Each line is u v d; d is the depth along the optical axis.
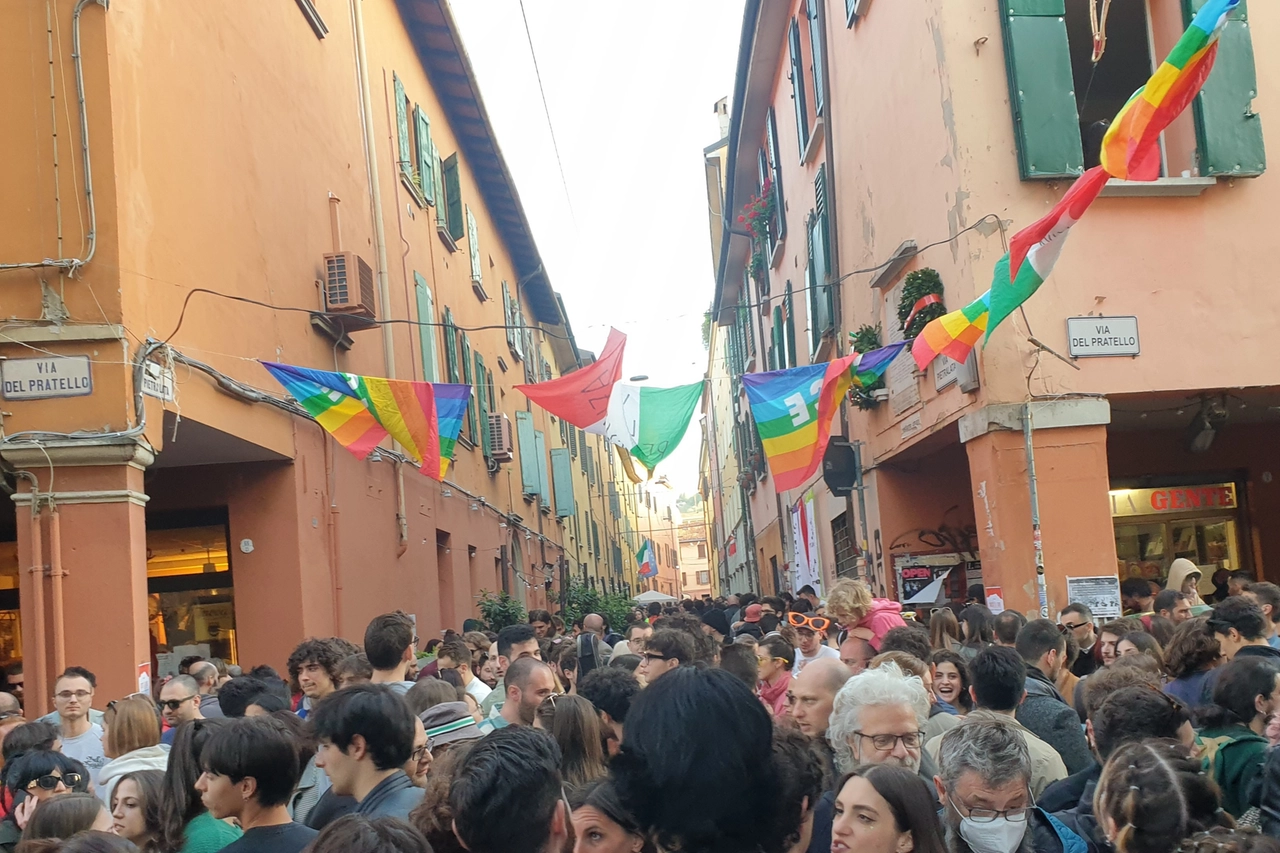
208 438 10.22
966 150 10.66
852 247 14.89
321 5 14.45
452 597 18.89
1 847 4.88
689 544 116.88
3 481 8.39
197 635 11.56
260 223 11.47
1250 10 11.23
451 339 20.27
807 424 9.93
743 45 19.55
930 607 14.05
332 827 2.58
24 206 8.43
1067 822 3.72
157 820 4.07
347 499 13.27
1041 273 8.41
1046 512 10.31
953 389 11.34
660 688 2.22
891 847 3.07
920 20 11.41
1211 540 14.16
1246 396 11.67
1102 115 14.57
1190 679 5.44
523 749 3.10
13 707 6.77
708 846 2.11
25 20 8.56
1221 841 2.64
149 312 8.85
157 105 9.32
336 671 6.27
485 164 25.34
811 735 4.46
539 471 29.52
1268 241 10.91
